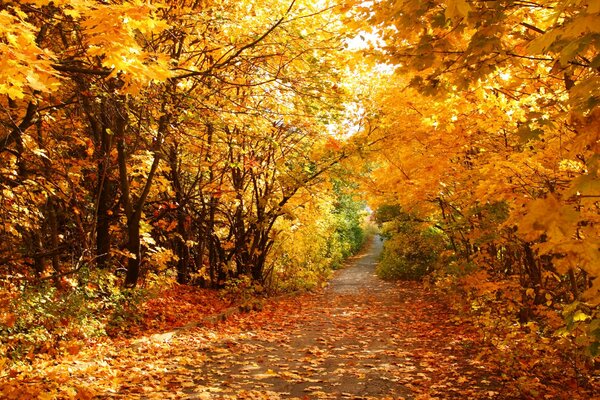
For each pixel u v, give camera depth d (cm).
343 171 1395
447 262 1587
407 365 734
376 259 3900
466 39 558
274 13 839
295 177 1455
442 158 853
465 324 1062
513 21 471
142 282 1148
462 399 564
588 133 297
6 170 838
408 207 1161
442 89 526
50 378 548
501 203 856
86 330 752
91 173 1081
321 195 1677
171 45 994
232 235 1625
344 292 1936
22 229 1013
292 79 852
